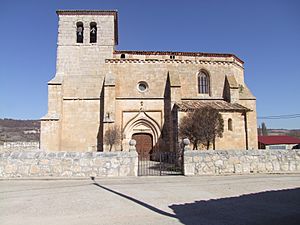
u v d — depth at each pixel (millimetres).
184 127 30188
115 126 34562
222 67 39406
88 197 11422
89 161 18141
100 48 37594
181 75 38094
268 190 12961
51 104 34156
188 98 37594
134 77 37125
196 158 18953
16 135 70812
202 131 28797
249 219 7934
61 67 36625
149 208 9406
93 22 38469
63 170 17906
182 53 38562
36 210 9227
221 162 19109
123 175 18203
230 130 32906
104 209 9305
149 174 19812
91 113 35656
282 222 7605
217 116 29875
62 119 35188
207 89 38969
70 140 34969
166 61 37969
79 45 37438
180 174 19422
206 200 10742
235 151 19531
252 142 35438
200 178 17344
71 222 7766
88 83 36406
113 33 38219
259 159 19703
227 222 7625
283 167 20031
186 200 10758
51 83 34625
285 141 57500
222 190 13047
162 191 12844
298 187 13789
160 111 36469
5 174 17531
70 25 38000
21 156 17859
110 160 18281
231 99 37281
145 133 36250
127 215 8477
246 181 15914
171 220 7828
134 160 18453
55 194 12180
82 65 36906
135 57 37625
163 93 37031
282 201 10445
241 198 11094
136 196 11594
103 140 33500
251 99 37844
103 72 36875
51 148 32750
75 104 35750
